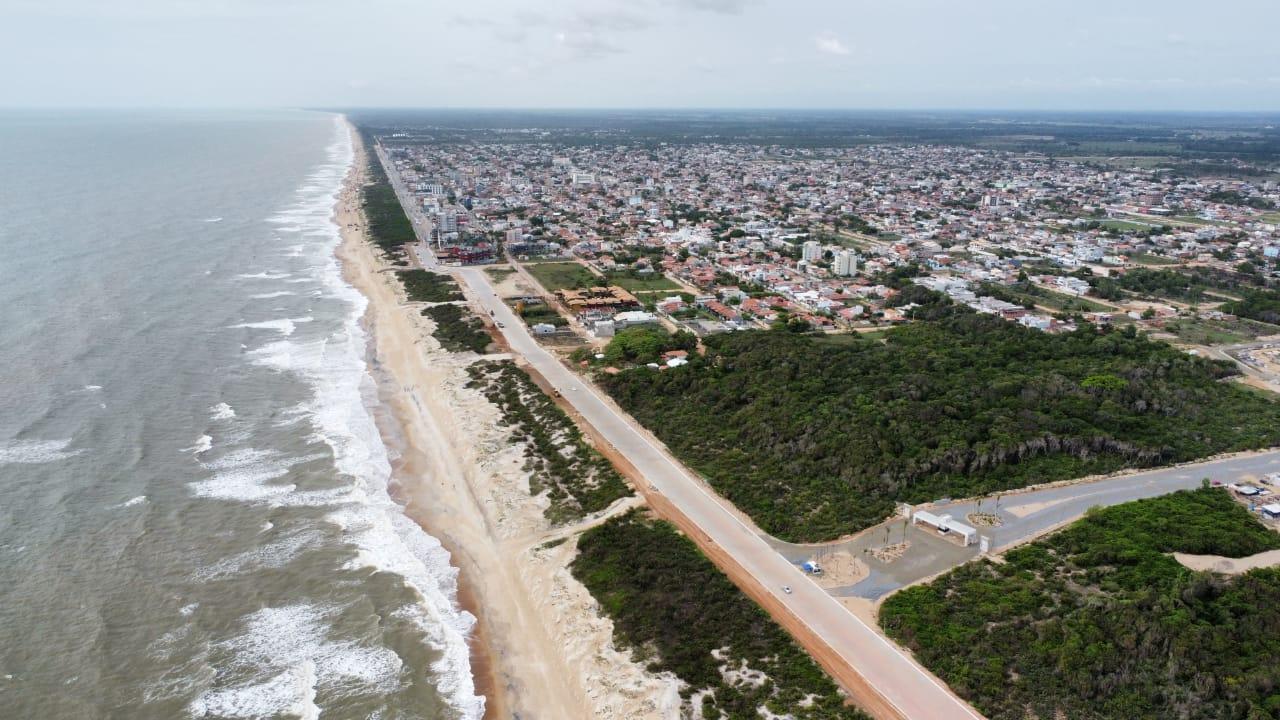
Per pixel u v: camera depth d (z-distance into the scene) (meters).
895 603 82.88
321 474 116.00
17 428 123.62
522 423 132.38
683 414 132.88
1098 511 98.69
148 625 83.31
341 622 85.44
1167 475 111.19
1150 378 145.88
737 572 89.25
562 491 110.44
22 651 78.75
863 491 105.56
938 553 92.19
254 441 124.81
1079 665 71.88
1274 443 120.62
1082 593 83.19
